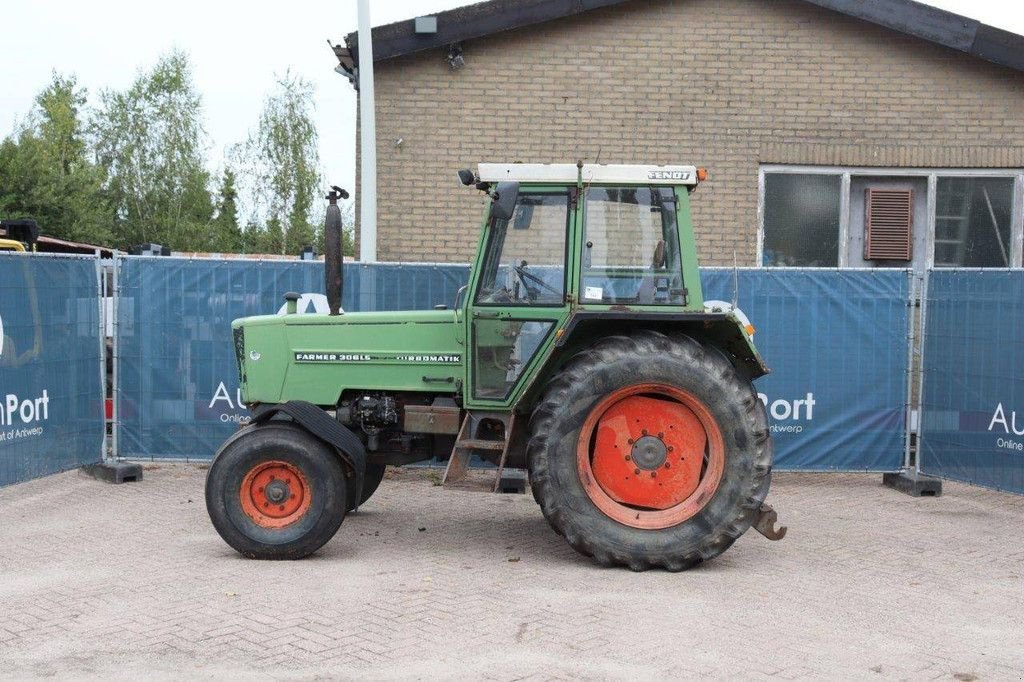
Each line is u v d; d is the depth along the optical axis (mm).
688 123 11414
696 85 11391
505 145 11391
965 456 8617
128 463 9320
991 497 8961
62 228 43562
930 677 4520
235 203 54688
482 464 9203
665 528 6254
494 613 5355
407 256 11445
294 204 53688
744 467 6262
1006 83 11367
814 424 9305
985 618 5410
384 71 11320
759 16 11344
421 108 11352
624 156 11422
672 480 6414
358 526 7523
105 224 47438
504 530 7445
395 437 7051
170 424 9328
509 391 6645
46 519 7629
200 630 5031
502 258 6664
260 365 6980
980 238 11555
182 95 54094
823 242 11594
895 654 4812
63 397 8562
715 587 5938
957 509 8422
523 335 6629
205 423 9359
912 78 11383
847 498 8875
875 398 9297
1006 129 11414
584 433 6305
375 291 9469
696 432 6410
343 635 4977
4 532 7188
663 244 6602
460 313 6809
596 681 4402
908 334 9250
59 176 45062
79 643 4840
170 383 9312
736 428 6258
